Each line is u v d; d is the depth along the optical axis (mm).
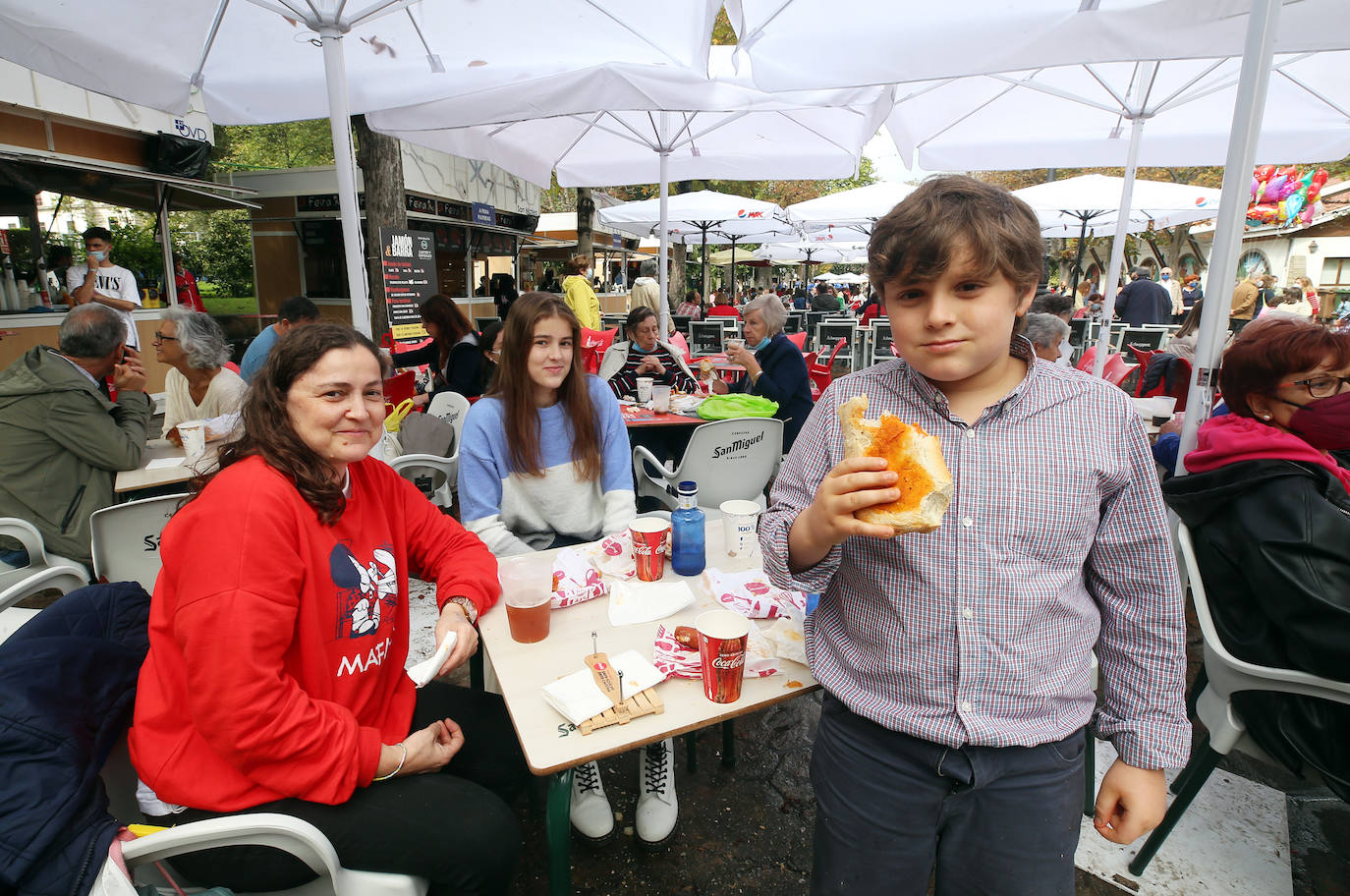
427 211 12164
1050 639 1085
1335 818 2094
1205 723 1782
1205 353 2146
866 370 1262
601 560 2000
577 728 1290
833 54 2756
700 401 4715
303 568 1257
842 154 5820
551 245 19312
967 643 1067
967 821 1137
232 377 3598
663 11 3053
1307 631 1490
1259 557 1563
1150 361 4961
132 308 7406
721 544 2221
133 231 10758
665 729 1295
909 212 976
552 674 1464
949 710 1091
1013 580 1053
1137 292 8750
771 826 2072
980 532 1062
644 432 4680
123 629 1337
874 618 1146
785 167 6082
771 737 2504
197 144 8531
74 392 2592
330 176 11102
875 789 1164
